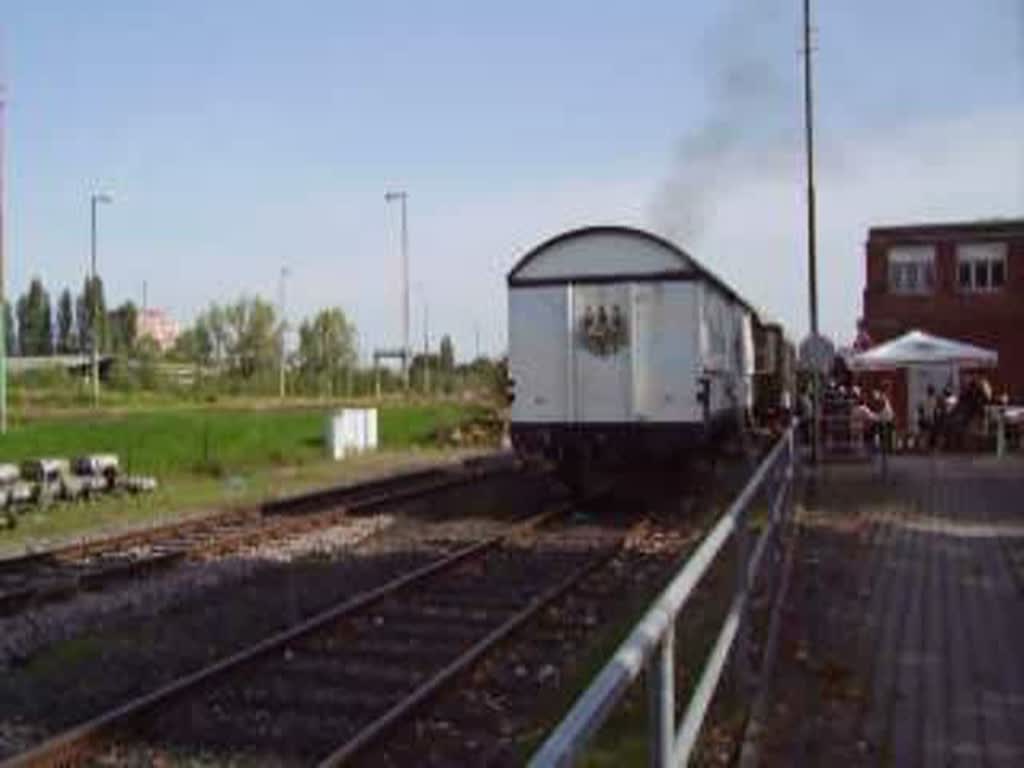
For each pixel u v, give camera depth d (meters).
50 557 17.64
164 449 36.38
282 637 12.25
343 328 113.94
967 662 10.25
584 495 24.39
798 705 9.02
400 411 62.19
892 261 50.50
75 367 100.56
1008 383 49.25
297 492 28.30
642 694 9.59
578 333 23.34
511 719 10.10
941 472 27.86
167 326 141.88
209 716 10.16
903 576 14.36
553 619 13.88
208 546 18.86
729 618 8.59
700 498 25.02
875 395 37.41
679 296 22.97
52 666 11.91
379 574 16.95
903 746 8.07
